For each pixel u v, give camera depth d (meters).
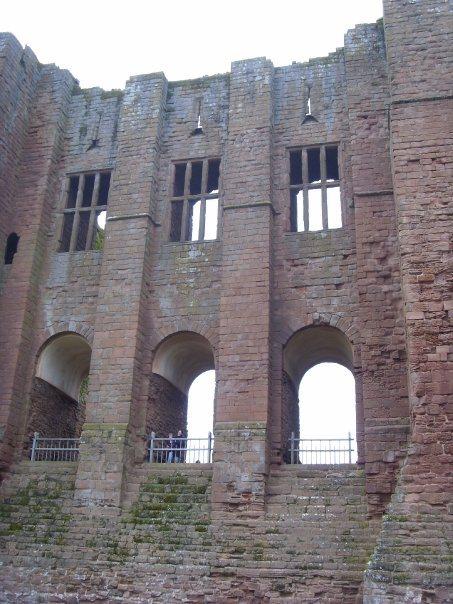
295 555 17.98
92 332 24.12
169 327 23.22
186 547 18.89
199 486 20.36
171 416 24.58
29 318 24.62
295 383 23.97
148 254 24.25
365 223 22.00
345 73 25.31
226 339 21.58
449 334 17.41
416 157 19.73
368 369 20.22
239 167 24.14
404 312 18.69
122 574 18.81
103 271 23.98
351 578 17.16
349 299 21.88
